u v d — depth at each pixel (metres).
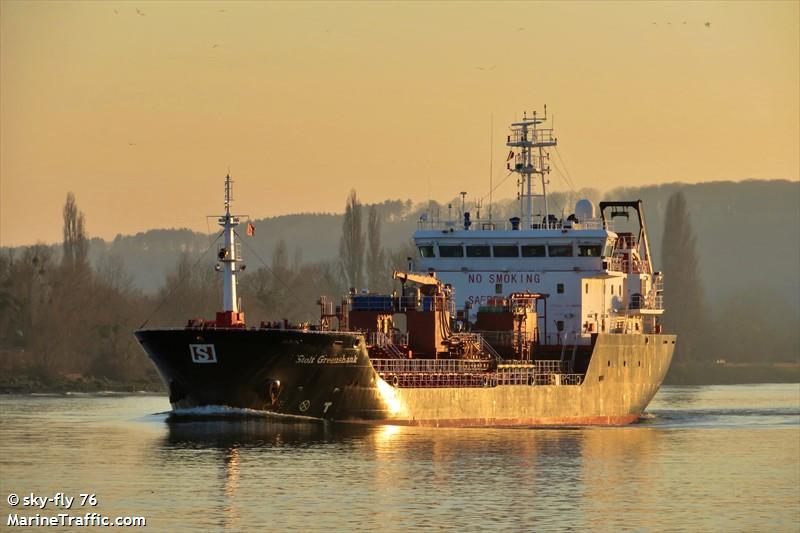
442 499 168.75
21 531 154.12
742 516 166.12
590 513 164.50
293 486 173.88
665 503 171.88
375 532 153.00
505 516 161.25
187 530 153.25
